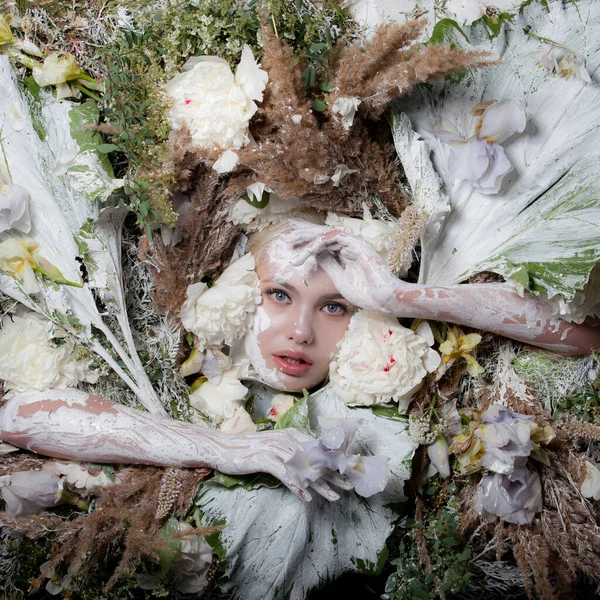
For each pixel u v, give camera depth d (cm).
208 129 136
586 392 147
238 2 140
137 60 138
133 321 148
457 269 145
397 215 150
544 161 145
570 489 141
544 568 135
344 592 158
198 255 143
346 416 143
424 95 147
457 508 147
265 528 137
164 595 139
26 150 141
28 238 140
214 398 145
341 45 143
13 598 141
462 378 148
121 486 134
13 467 139
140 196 135
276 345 143
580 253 134
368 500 142
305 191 137
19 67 143
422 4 160
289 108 135
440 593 141
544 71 146
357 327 142
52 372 138
